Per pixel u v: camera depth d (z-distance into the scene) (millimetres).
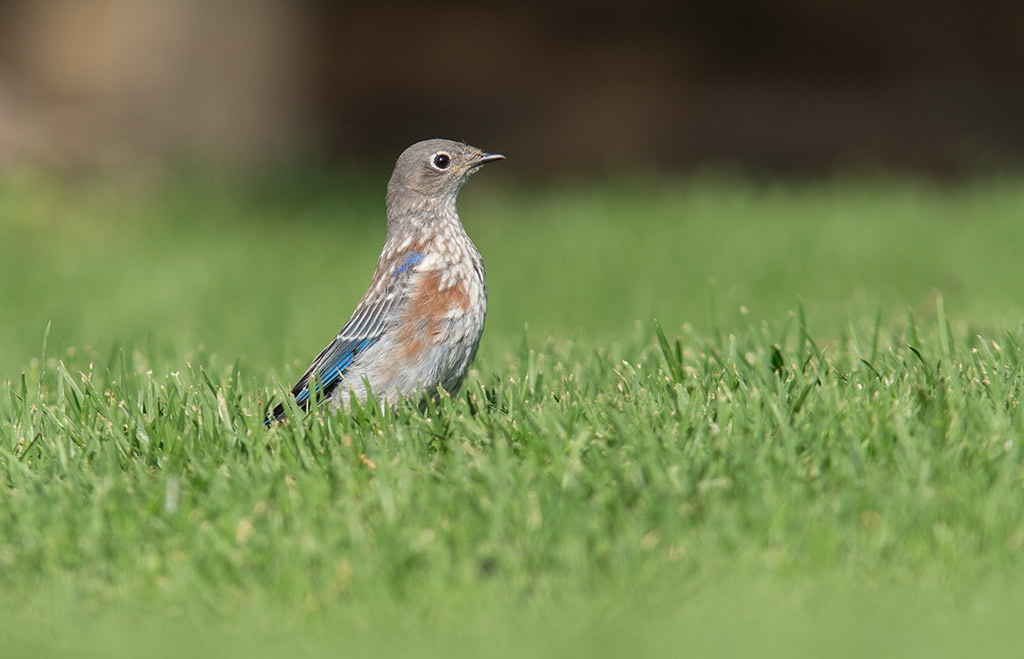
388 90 42312
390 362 10867
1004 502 7844
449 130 41594
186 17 32625
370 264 22938
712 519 7812
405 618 7145
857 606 6992
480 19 42188
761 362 10828
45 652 7035
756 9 39875
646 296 18094
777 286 18500
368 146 41688
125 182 29797
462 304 11008
